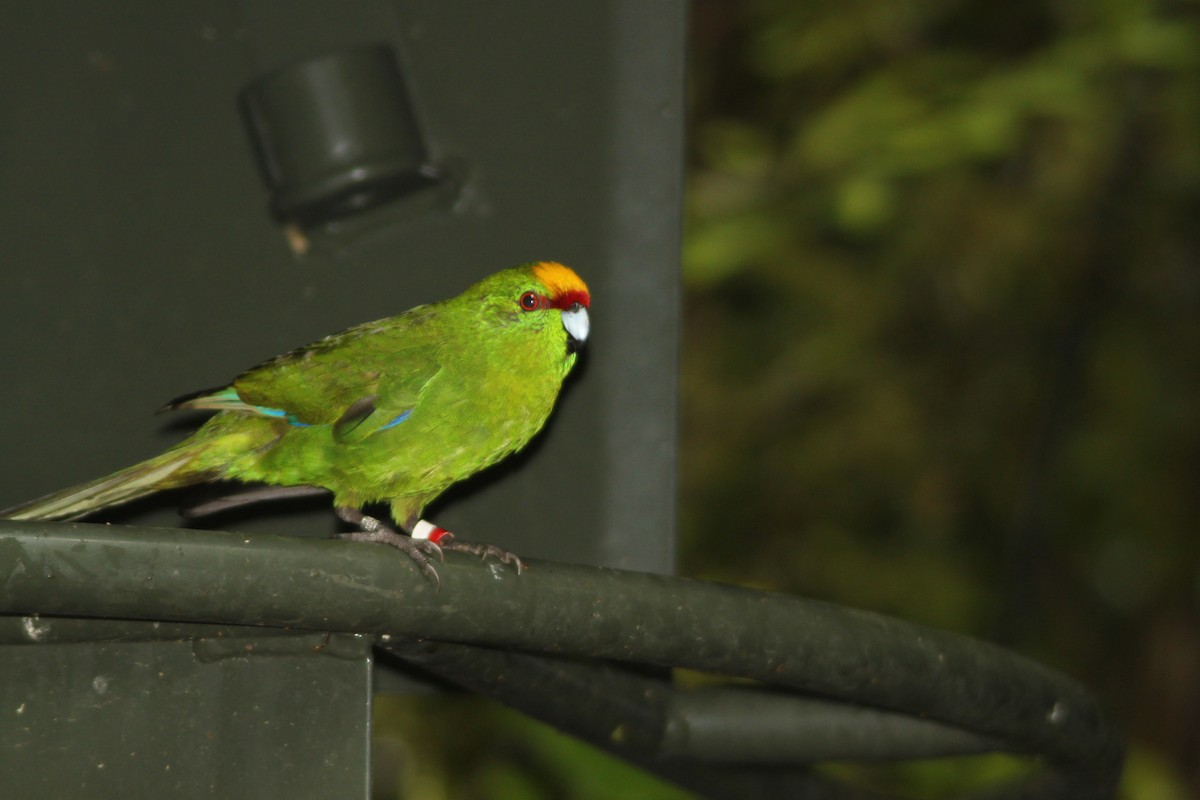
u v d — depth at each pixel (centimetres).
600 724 693
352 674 538
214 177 745
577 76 788
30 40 735
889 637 629
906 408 1634
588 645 572
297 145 729
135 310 730
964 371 1666
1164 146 1534
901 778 1152
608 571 583
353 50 743
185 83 746
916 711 648
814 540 1639
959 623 1551
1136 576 1705
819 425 1658
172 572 490
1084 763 735
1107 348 1642
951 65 1470
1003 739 698
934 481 1627
